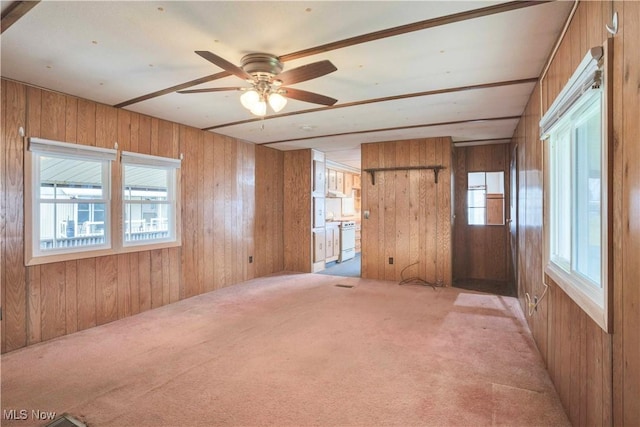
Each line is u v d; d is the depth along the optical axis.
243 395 2.21
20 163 2.96
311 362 2.67
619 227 1.22
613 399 1.29
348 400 2.15
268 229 6.16
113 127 3.69
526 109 3.49
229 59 2.51
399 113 3.92
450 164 5.25
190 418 1.98
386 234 5.68
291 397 2.19
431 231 5.39
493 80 2.90
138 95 3.31
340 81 2.94
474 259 5.93
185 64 2.61
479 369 2.54
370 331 3.32
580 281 1.74
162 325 3.53
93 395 2.22
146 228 4.12
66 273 3.29
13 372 2.52
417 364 2.62
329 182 8.12
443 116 4.03
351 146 6.05
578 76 1.55
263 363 2.66
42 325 3.11
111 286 3.68
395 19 1.99
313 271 6.39
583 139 1.84
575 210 1.91
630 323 1.13
